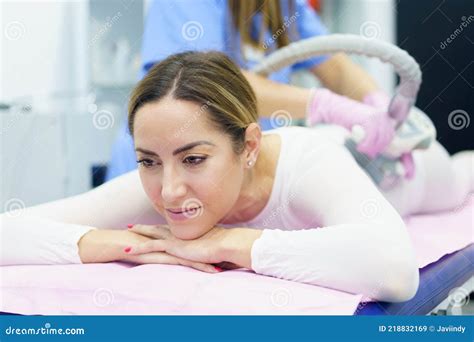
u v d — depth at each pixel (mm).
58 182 1513
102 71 1725
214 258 701
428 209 1297
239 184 741
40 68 1630
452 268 859
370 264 651
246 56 1291
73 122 1554
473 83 1587
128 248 748
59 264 778
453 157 1467
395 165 1145
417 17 1605
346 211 727
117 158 1296
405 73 1019
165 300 627
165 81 689
